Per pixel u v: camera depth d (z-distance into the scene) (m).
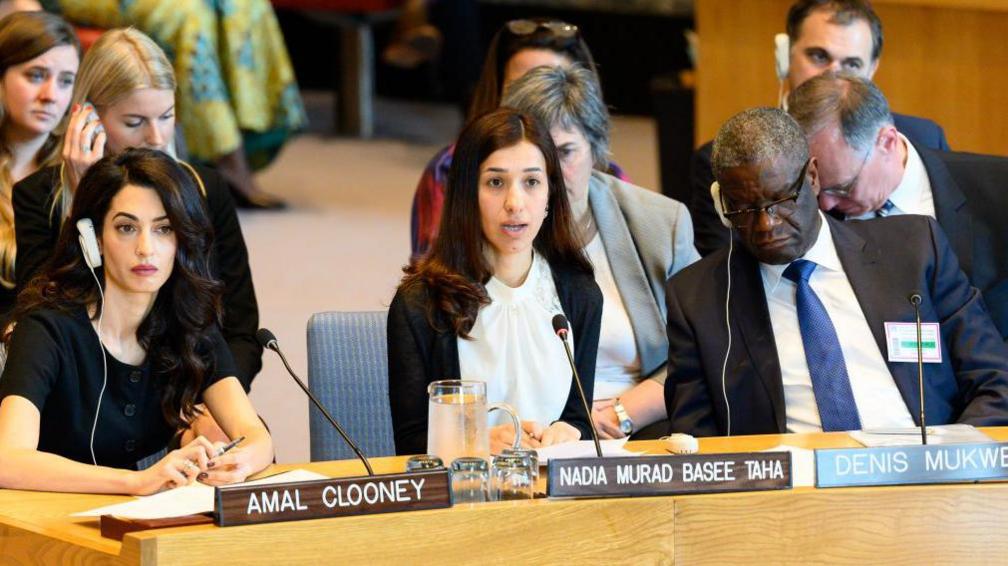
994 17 14.20
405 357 8.94
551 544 7.07
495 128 8.87
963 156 11.04
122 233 8.29
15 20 11.43
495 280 9.09
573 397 9.20
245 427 8.58
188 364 8.67
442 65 29.20
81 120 10.32
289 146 28.91
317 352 9.91
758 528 7.28
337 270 19.73
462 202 8.94
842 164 10.21
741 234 9.07
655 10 31.55
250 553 6.61
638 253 10.52
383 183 25.70
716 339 9.33
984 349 9.31
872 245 9.47
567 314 9.23
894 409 9.12
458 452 7.63
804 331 9.24
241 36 21.41
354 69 29.89
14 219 10.71
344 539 6.75
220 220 10.77
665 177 20.62
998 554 7.50
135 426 8.71
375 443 9.95
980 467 7.55
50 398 8.49
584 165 10.23
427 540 6.88
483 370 9.01
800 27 12.37
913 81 14.78
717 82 16.47
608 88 32.16
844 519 7.36
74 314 8.50
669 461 7.25
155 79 10.57
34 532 7.04
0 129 11.56
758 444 8.39
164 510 6.99
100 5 20.30
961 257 10.73
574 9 32.16
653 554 7.21
